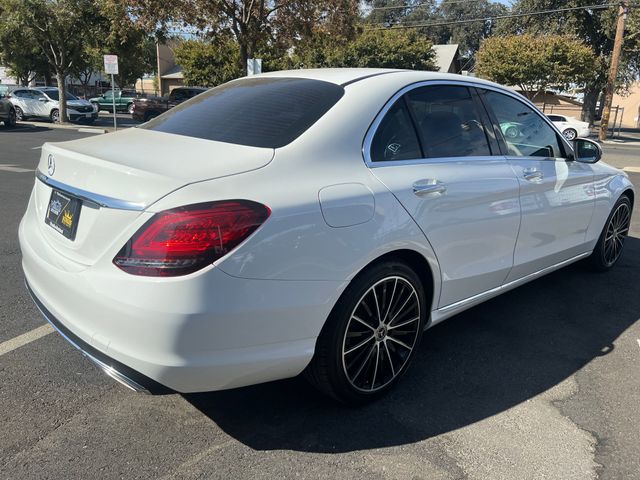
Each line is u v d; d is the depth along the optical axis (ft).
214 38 56.65
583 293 15.19
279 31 56.08
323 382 8.74
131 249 7.02
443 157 10.28
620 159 55.11
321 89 9.63
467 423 9.05
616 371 10.89
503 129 11.91
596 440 8.67
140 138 9.34
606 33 103.50
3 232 19.47
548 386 10.28
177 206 6.91
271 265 7.34
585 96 125.70
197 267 6.86
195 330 6.95
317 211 7.80
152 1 52.11
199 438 8.45
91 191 7.74
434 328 12.73
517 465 8.04
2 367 10.29
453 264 10.25
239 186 7.37
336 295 8.12
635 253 19.27
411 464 8.00
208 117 9.75
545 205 12.51
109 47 76.43
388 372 9.67
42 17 69.92
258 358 7.54
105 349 7.30
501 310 13.87
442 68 155.74
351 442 8.48
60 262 8.11
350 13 55.42
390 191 8.84
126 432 8.54
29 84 147.54
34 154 42.11
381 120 9.39
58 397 9.39
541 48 97.66
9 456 7.88
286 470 7.79
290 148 8.24
